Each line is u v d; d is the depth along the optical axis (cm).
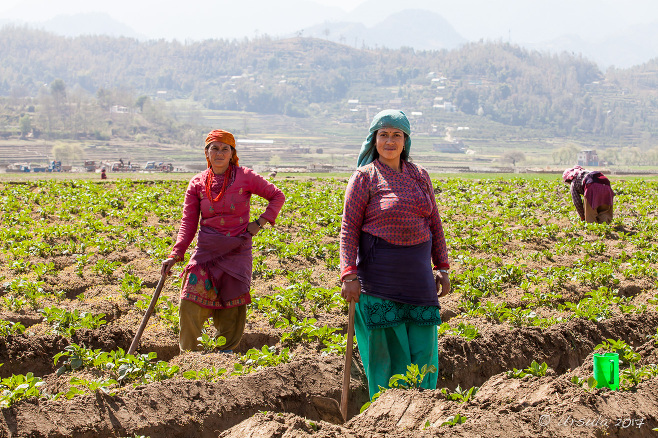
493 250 1162
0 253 1048
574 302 874
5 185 1967
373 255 486
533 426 384
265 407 483
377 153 512
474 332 627
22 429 400
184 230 614
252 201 1633
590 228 1302
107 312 750
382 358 487
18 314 730
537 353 634
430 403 413
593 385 440
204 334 607
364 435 379
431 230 527
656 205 1645
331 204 1583
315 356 567
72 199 1620
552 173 4525
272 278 943
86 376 529
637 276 984
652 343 618
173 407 450
